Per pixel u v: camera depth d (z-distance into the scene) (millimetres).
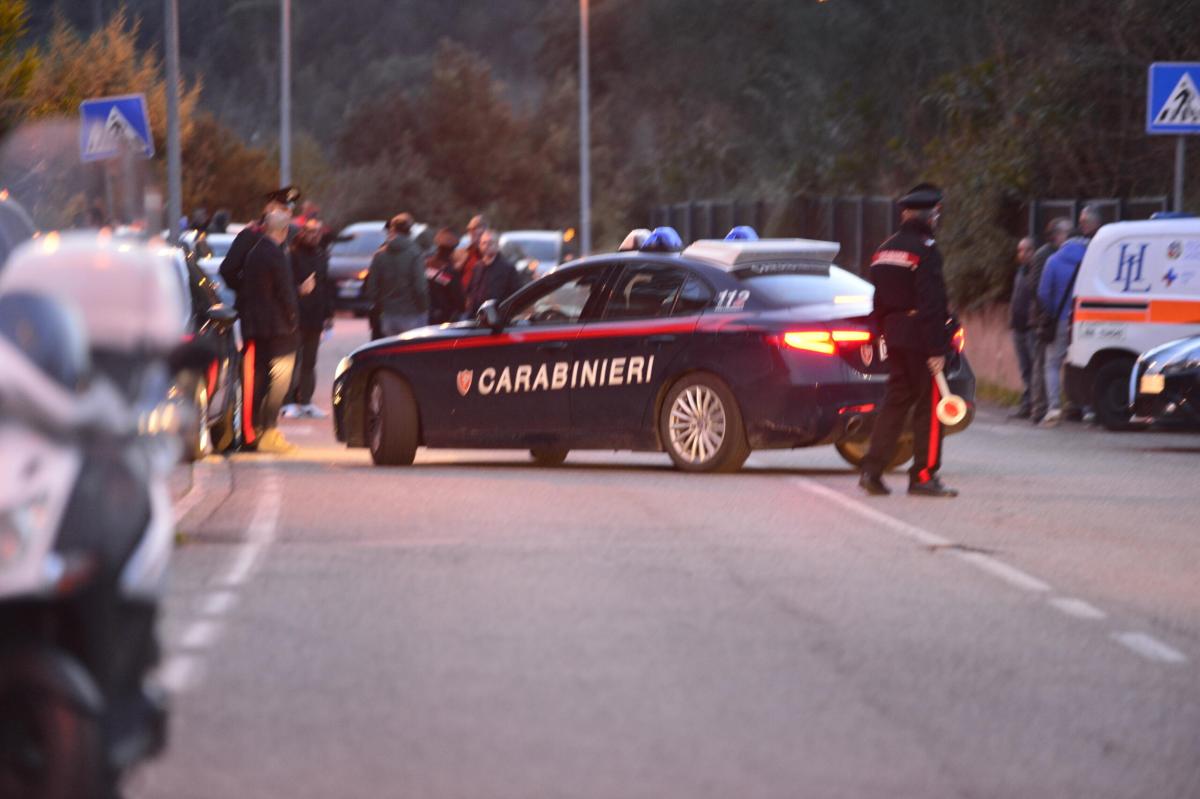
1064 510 37688
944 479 43375
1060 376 63531
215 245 103125
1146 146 86688
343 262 134875
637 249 46781
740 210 133125
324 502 37625
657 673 22375
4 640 14930
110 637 15195
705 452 42438
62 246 16594
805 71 140000
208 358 17078
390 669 22406
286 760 18375
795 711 20672
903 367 39000
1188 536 34250
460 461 48781
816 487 40500
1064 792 17812
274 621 25172
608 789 17547
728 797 17375
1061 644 24484
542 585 27984
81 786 14391
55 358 15188
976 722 20359
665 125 181250
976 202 89625
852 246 114500
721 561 30344
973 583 28812
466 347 45500
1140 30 87250
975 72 98812
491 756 18625
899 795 17562
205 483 41281
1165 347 52938
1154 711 21016
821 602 26984
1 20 59500
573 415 44000
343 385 47375
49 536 14664
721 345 41812
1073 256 61531
